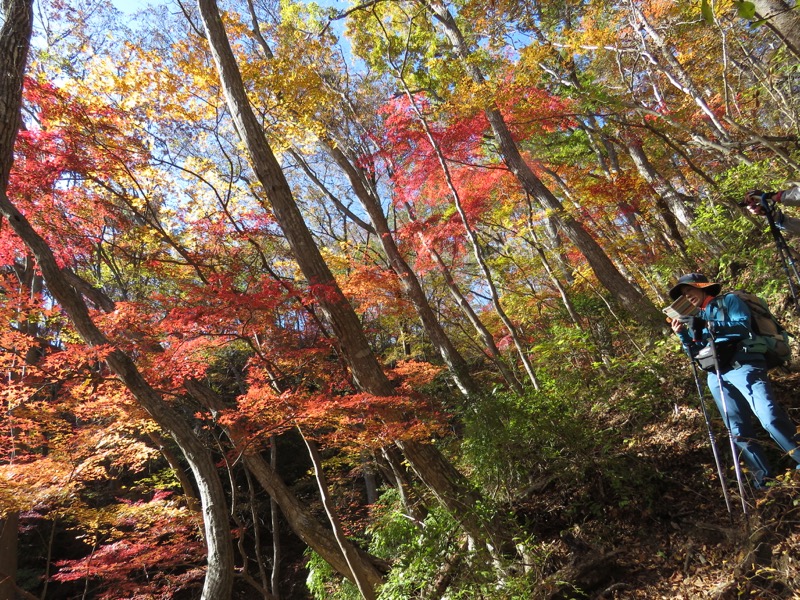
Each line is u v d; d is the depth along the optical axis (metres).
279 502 7.54
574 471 4.63
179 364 5.11
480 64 8.36
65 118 5.77
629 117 7.96
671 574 3.39
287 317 5.84
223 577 3.56
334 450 14.17
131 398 5.58
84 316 3.55
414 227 9.16
